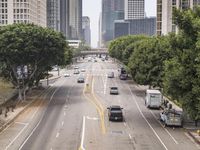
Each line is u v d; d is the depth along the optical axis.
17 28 88.81
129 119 69.12
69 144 50.00
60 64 98.56
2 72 92.94
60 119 68.31
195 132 58.44
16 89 106.06
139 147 48.94
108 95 101.12
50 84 126.56
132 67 88.88
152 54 80.81
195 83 49.25
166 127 62.47
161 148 48.75
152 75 80.62
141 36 176.38
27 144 50.03
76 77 153.00
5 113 69.88
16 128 60.75
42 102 88.88
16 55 86.94
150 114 74.75
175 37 54.28
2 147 48.44
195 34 50.97
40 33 89.19
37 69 95.38
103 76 156.25
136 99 94.69
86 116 71.19
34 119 68.50
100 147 48.50
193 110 49.31
